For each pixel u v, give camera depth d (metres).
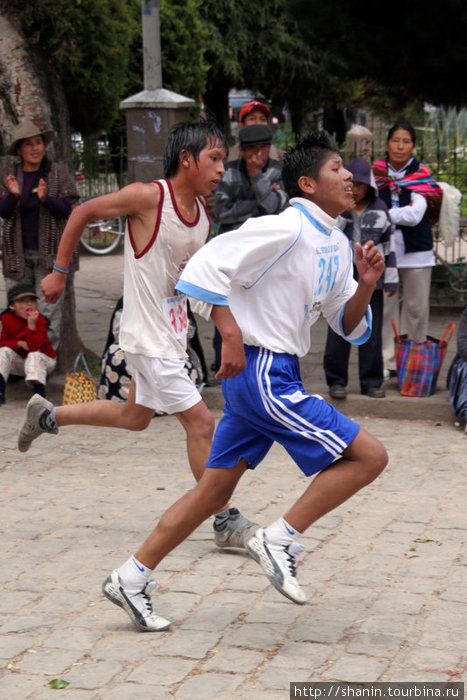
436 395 8.79
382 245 8.48
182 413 5.51
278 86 26.09
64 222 9.11
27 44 9.48
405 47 11.48
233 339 4.15
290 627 4.63
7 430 8.30
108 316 13.38
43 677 4.18
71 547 5.71
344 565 5.39
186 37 22.31
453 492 6.62
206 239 5.41
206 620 4.72
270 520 6.10
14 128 9.48
